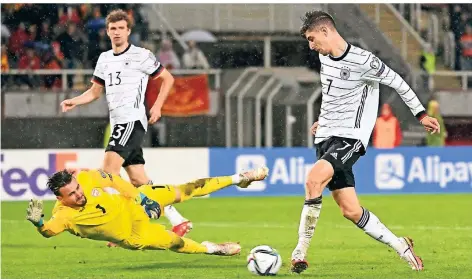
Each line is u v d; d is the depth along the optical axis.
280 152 47.69
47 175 45.62
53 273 24.41
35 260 26.83
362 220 22.91
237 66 53.53
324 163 22.12
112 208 22.20
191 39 53.22
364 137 22.69
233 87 50.06
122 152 27.44
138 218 22.70
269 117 49.84
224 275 23.62
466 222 36.81
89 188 22.02
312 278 22.94
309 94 50.28
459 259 26.33
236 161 47.25
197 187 24.25
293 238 32.03
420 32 55.97
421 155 48.47
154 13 52.88
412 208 41.91
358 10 54.91
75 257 27.34
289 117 49.97
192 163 46.84
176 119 49.62
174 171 46.66
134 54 27.70
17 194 45.38
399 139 49.25
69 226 21.89
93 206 21.95
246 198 46.56
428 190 48.50
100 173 22.45
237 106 50.00
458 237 31.80
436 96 52.34
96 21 52.19
